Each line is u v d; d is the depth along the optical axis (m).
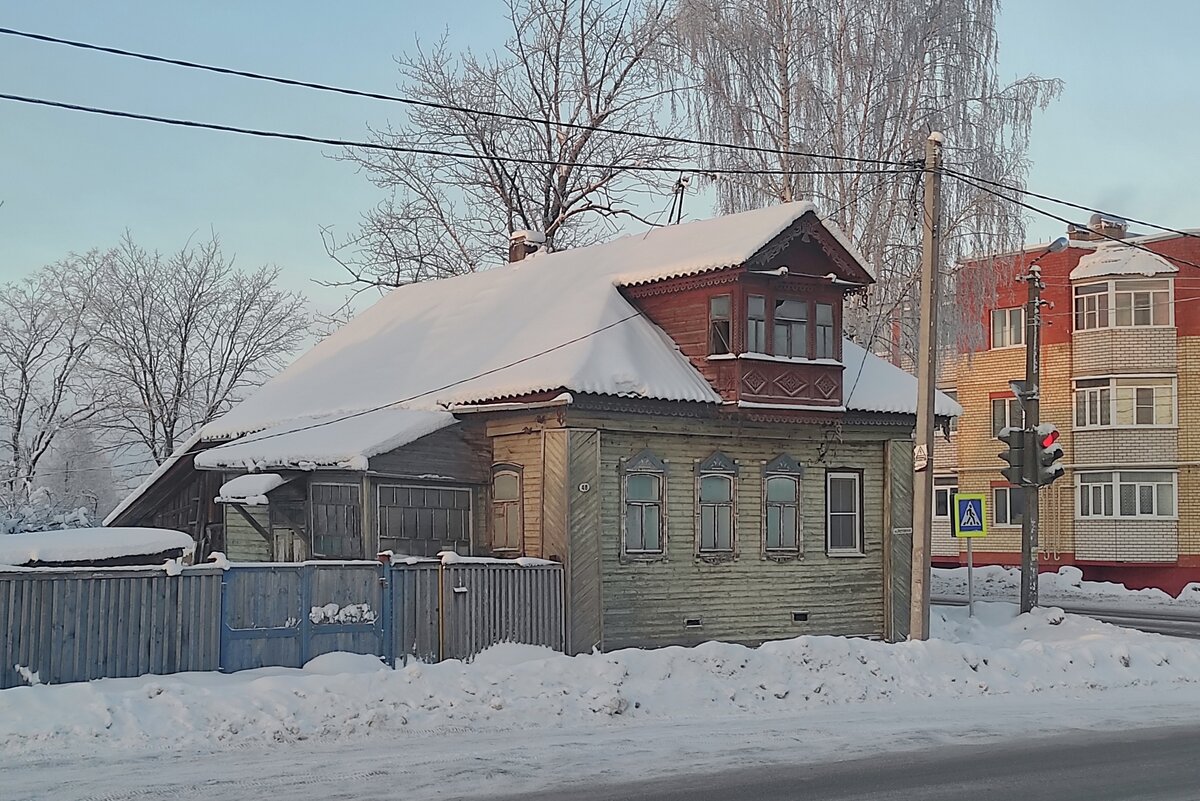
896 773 12.48
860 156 35.47
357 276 45.31
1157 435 48.12
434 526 24.00
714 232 26.12
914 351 36.31
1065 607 39.88
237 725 13.56
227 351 50.25
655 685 17.03
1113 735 15.25
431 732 14.20
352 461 22.64
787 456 26.06
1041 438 28.31
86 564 19.83
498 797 10.89
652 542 24.08
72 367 48.19
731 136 35.78
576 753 13.12
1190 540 47.53
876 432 27.25
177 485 29.41
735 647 18.66
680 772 12.26
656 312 25.69
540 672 16.78
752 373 24.36
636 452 23.84
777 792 11.41
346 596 18.92
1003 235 34.53
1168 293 48.53
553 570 21.95
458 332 28.53
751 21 36.16
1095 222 51.06
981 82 34.94
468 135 44.22
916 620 21.62
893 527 27.31
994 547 52.44
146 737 13.09
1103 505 49.03
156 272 49.28
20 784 11.14
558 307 26.09
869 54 35.38
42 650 16.06
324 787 11.16
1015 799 11.35
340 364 30.81
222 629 17.64
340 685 15.07
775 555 25.75
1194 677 21.16
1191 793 11.70
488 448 24.59
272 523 26.41
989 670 19.84
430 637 19.91
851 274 25.77
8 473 46.53
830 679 18.28
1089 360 49.25
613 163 43.38
